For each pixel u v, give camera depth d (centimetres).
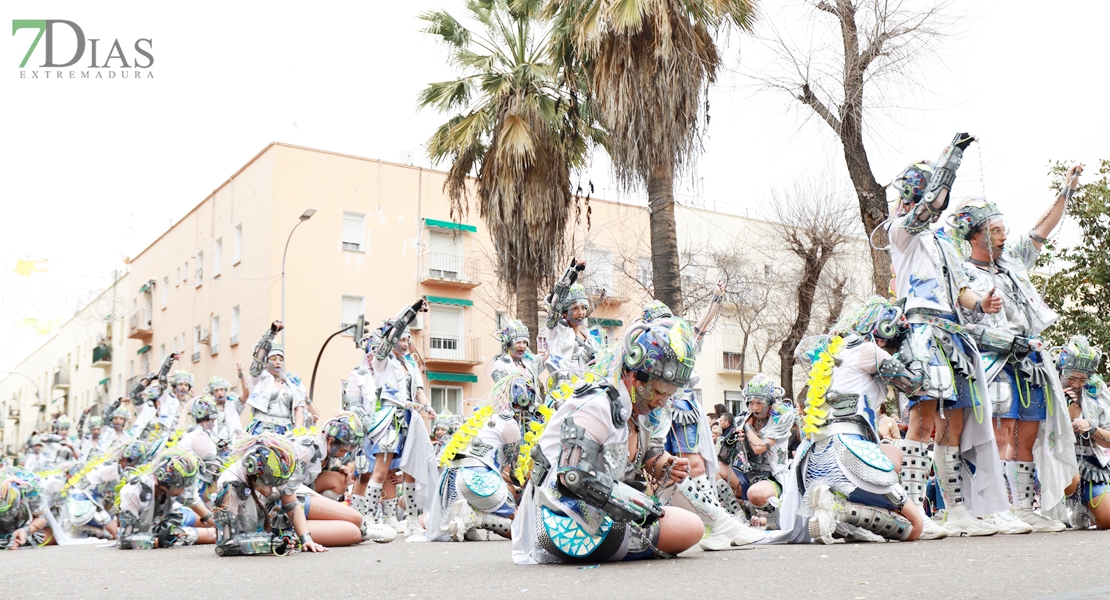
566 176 1611
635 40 1268
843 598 292
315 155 2827
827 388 531
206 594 394
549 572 400
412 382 938
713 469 550
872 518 505
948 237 618
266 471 604
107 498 987
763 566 390
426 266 2934
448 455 756
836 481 514
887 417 898
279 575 463
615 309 2977
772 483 727
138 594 406
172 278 3519
